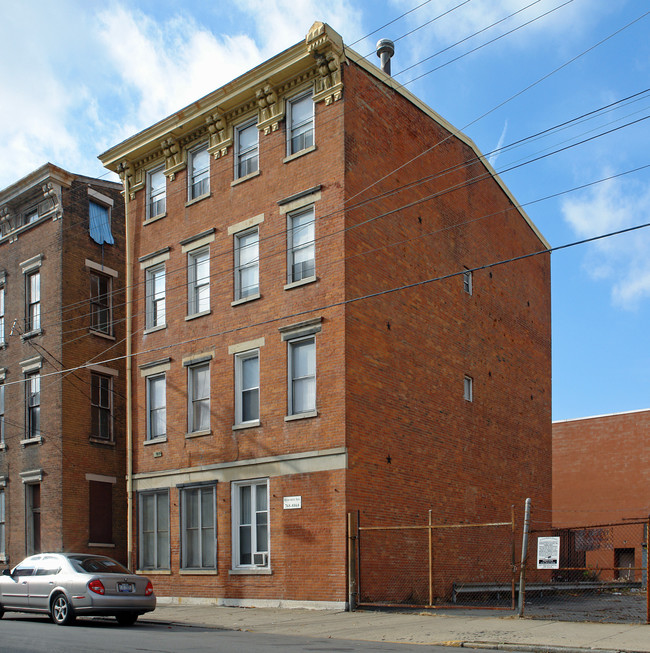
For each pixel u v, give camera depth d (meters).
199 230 23.80
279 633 14.44
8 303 29.91
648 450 39.88
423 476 21.41
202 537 21.91
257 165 22.62
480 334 25.83
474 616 16.16
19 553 27.23
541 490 28.47
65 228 28.19
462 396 24.14
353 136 20.67
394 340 21.16
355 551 18.31
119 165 26.44
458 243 25.17
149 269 25.34
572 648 11.45
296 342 20.61
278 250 21.34
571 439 42.75
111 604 15.36
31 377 28.38
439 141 24.81
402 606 17.55
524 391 28.47
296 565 19.14
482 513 24.11
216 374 22.34
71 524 26.19
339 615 17.03
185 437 22.80
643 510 39.28
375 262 20.81
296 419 19.89
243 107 23.05
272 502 20.02
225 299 22.55
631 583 28.80
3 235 30.72
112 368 28.73
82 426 27.28
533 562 27.22
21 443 28.00
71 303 27.84
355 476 18.84
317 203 20.61
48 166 27.84
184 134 24.66
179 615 18.20
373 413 19.84
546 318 31.47
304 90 21.58
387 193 21.75
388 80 22.44
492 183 28.03
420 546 20.69
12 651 11.15
